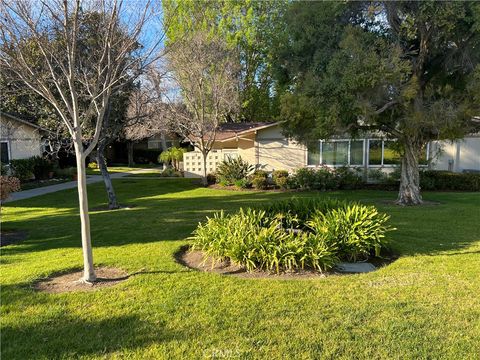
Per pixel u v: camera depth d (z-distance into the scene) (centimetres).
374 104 914
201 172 2186
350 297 412
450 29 876
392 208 1033
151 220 882
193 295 417
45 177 2056
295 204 699
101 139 1087
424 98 1010
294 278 484
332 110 907
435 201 1177
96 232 757
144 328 345
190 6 1961
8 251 638
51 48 503
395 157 1650
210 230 582
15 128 1767
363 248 557
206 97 1872
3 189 818
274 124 1683
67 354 305
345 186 1576
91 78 629
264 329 342
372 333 335
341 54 895
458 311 376
